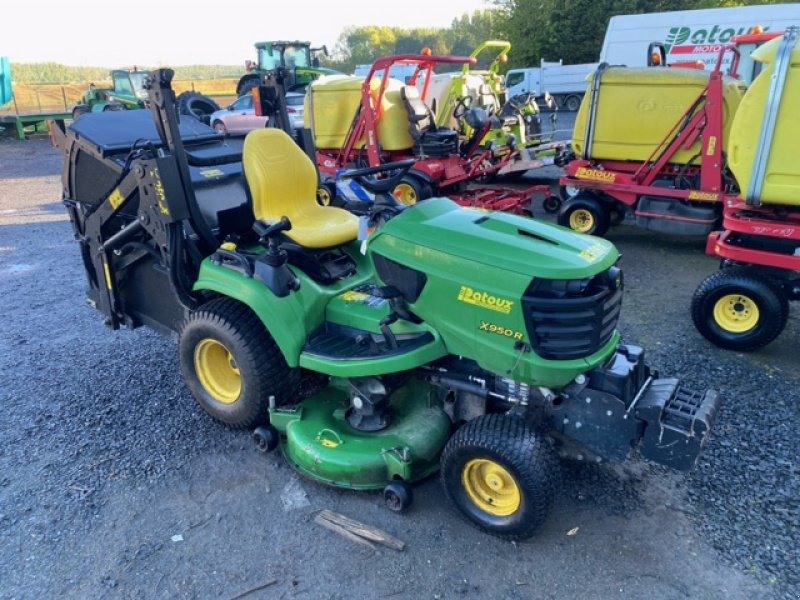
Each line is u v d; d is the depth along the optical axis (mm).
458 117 9711
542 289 2672
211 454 3582
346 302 3445
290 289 3373
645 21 16500
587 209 7859
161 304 4203
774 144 4336
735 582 2639
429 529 2977
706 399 2822
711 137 6691
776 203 4531
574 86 23656
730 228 4770
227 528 3016
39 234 8844
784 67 4145
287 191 3818
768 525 2939
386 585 2674
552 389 2830
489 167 9227
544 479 2658
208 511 3133
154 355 4840
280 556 2840
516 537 2836
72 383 4422
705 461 3396
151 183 3533
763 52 4297
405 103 8352
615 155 7523
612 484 3236
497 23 33062
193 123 4582
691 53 16062
